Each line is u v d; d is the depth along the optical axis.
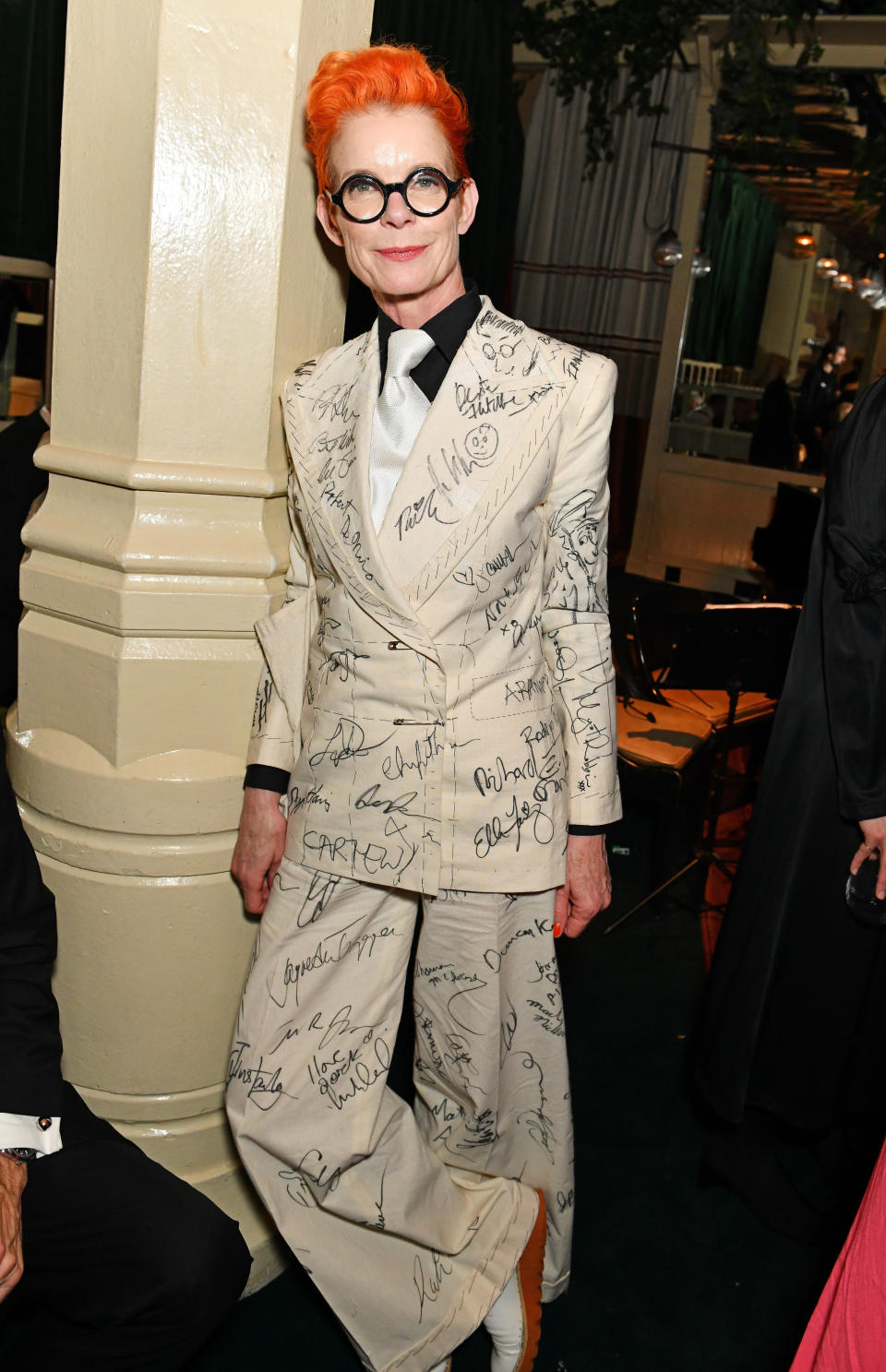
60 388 1.61
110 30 1.45
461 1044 1.59
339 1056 1.53
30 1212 1.25
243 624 1.61
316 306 1.61
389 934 1.56
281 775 1.57
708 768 3.74
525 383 1.39
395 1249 1.58
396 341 1.39
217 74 1.43
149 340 1.50
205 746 1.64
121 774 1.60
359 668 1.43
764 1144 2.20
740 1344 1.82
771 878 1.95
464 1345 1.80
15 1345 1.36
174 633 1.58
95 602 1.58
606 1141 2.32
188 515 1.58
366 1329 1.56
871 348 7.43
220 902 1.68
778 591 5.43
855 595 1.79
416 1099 1.79
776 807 1.95
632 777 3.31
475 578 1.39
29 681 1.68
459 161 1.37
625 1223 2.09
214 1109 1.79
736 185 7.42
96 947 1.67
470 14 4.60
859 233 7.23
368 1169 1.55
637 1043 2.71
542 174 7.74
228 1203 1.83
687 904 3.48
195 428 1.55
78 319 1.56
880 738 1.84
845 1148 2.23
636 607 3.71
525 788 1.46
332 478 1.43
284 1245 1.91
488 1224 1.66
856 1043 2.00
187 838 1.64
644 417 7.89
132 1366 1.30
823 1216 2.10
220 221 1.48
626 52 7.05
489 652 1.43
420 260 1.35
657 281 7.63
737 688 3.28
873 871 1.90
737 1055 2.01
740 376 7.66
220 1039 1.75
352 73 1.30
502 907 1.50
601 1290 1.92
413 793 1.43
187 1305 1.26
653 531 8.04
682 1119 2.42
